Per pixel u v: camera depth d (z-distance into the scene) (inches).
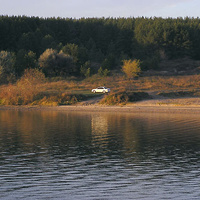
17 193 890.7
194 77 6146.7
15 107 4065.0
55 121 2625.5
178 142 1632.6
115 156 1331.2
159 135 1859.0
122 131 2036.2
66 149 1480.1
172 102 3774.6
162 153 1380.4
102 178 1025.5
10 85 4675.2
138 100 3983.8
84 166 1173.7
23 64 7214.6
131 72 6510.8
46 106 4042.8
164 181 988.6
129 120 2628.0
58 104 4084.6
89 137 1819.6
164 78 6333.7
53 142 1665.8
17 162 1238.9
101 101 4062.5
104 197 861.2
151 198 851.4
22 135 1908.2
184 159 1268.5
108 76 6791.3
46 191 906.7
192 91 4271.7
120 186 946.1
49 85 5674.2
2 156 1343.5
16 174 1075.3
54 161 1251.8
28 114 3284.9
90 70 7593.5
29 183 978.1
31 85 4547.2
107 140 1715.1
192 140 1684.3
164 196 863.1
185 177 1025.5
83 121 2608.3
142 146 1539.1
